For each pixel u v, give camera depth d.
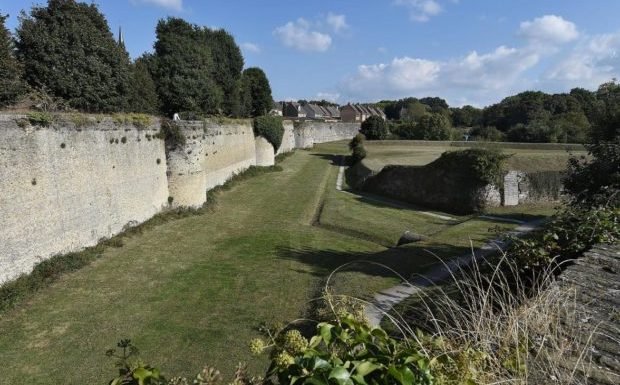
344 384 1.51
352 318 2.01
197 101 32.16
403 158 38.28
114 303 10.49
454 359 2.12
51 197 12.10
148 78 26.28
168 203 20.27
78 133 13.37
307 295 11.03
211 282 12.05
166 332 9.10
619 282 3.48
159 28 33.97
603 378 2.29
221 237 16.78
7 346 8.41
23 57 18.69
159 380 1.93
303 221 20.11
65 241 12.80
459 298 4.55
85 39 20.09
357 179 32.38
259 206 22.75
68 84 19.30
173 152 20.11
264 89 52.06
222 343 8.58
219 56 40.81
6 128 10.38
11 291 10.12
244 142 33.34
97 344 8.58
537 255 4.56
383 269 11.48
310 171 36.75
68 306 10.22
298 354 1.76
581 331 2.74
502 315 2.90
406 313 5.93
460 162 23.42
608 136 11.10
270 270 13.10
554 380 2.22
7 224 10.41
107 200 15.16
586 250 4.50
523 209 22.56
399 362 1.74
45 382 7.32
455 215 22.83
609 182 8.80
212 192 24.91
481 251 12.40
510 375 2.25
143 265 13.23
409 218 21.14
